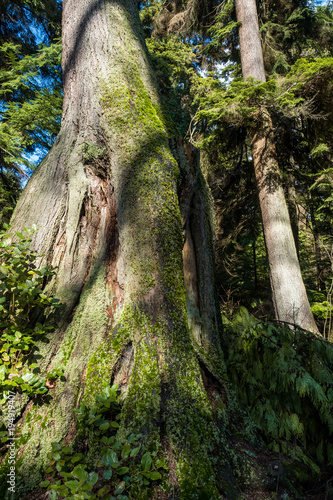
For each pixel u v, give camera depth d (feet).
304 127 19.79
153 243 6.06
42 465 4.74
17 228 6.92
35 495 4.40
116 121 6.94
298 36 24.44
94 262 6.58
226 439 5.49
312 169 20.22
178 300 5.96
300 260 30.99
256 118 18.78
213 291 7.81
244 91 16.42
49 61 17.88
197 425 5.10
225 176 23.95
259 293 27.35
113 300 6.17
